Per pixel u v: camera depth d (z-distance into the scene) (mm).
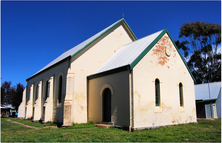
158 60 15195
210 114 26688
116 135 10516
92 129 12789
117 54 18922
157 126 13695
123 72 13641
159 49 15508
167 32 16656
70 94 15992
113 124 13859
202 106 26750
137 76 13250
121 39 21500
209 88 30984
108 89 15336
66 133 11305
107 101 15289
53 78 19875
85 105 17000
